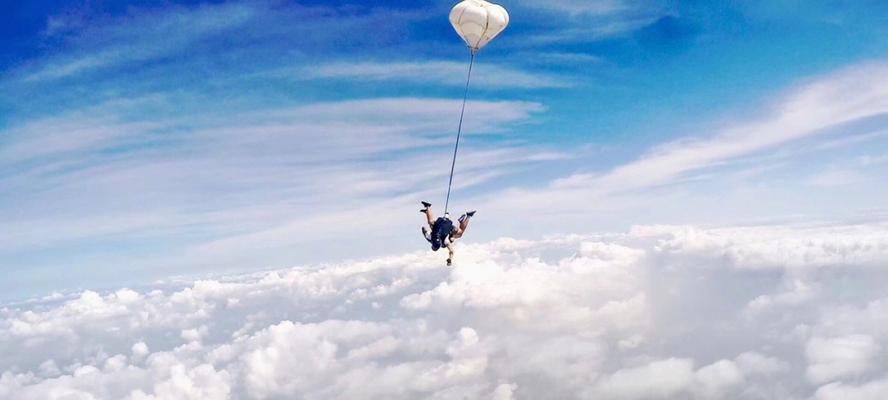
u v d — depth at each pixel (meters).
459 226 22.19
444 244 21.88
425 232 22.36
